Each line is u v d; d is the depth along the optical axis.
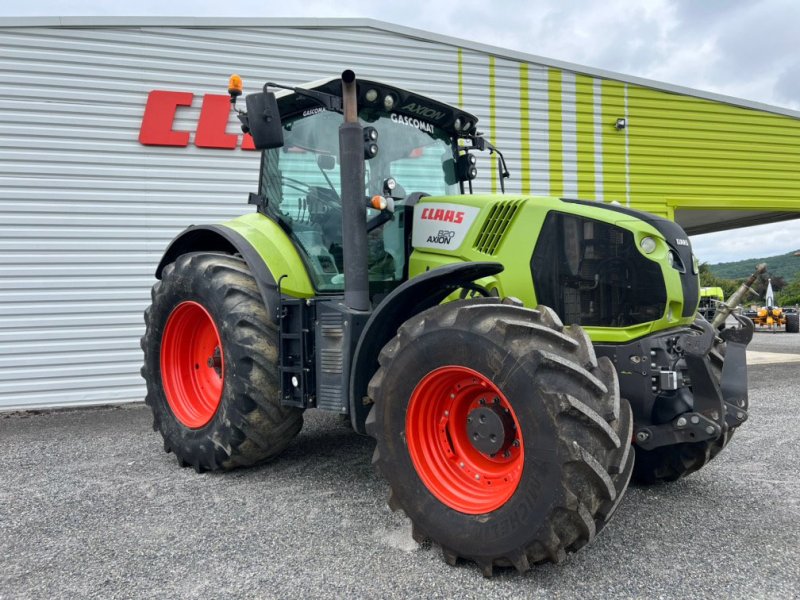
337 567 2.32
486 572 2.22
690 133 9.12
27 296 6.28
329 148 3.57
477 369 2.29
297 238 3.63
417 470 2.49
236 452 3.49
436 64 7.83
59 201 6.35
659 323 2.74
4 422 5.70
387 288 3.49
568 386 2.10
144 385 6.72
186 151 6.79
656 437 2.71
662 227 2.90
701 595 2.06
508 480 2.36
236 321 3.45
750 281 2.99
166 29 6.69
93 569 2.33
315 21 7.24
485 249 3.08
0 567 2.37
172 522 2.82
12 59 6.19
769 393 6.39
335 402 3.10
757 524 2.73
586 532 2.08
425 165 3.77
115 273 6.56
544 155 8.38
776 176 9.62
